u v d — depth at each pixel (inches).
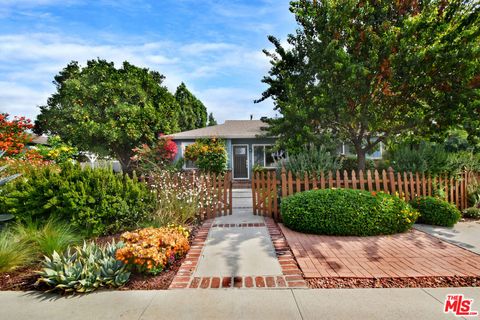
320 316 97.3
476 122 241.0
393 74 258.4
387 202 198.1
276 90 367.2
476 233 197.6
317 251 162.2
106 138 686.5
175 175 272.1
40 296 115.3
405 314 97.7
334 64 252.4
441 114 255.1
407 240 181.9
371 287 118.3
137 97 764.6
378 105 286.4
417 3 271.6
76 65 792.9
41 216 192.1
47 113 761.0
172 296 113.3
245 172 623.2
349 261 146.6
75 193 186.2
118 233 205.2
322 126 301.3
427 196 239.8
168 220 217.3
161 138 591.5
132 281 127.7
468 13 254.1
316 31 290.5
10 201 187.8
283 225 226.2
